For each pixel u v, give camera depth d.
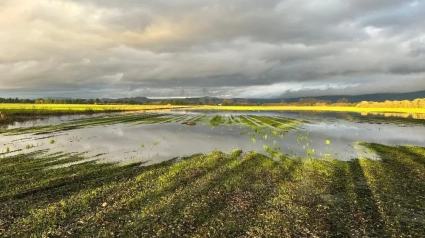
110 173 20.08
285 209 14.42
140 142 34.03
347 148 31.31
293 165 22.97
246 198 15.77
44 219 12.78
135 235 11.65
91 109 100.38
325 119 75.19
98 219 12.90
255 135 41.31
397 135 43.16
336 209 14.52
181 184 17.77
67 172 20.03
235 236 11.73
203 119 71.81
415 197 16.23
